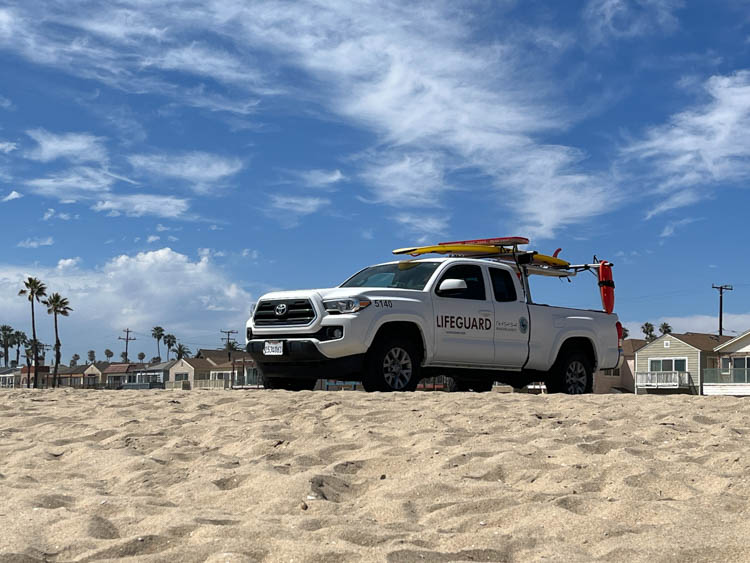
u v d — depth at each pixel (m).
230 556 2.66
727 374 40.50
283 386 10.77
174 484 4.25
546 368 11.22
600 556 2.81
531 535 3.09
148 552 2.88
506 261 11.53
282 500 3.71
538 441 5.32
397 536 3.04
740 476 4.08
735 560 2.73
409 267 10.77
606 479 4.09
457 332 10.30
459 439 5.41
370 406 7.30
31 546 2.85
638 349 54.59
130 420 6.75
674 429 5.84
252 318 10.51
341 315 9.62
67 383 114.56
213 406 7.94
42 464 4.96
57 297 75.88
